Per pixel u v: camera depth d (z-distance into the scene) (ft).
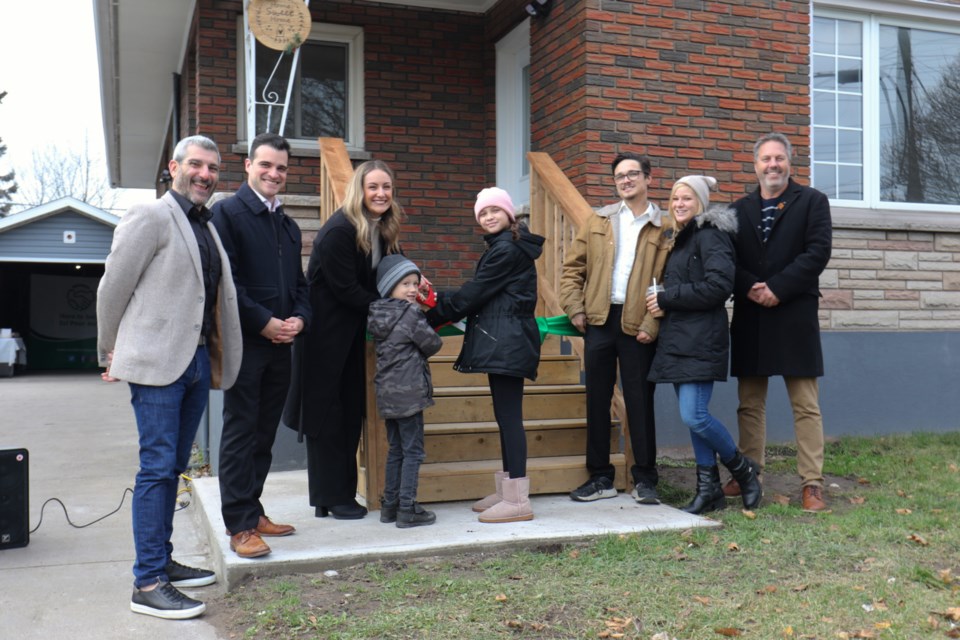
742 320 16.02
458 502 15.92
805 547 13.19
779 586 11.66
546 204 19.84
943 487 17.39
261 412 13.34
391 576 12.12
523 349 14.07
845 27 24.40
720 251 14.55
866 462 20.04
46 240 62.59
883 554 12.92
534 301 14.38
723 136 21.75
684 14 21.44
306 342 14.14
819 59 24.12
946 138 25.61
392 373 13.70
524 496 14.43
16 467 15.07
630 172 15.52
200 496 16.53
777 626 10.33
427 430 16.29
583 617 10.68
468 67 25.90
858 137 24.50
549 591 11.44
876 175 24.54
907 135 25.11
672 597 11.25
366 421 15.24
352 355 14.65
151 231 11.14
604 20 20.76
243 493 12.57
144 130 44.11
